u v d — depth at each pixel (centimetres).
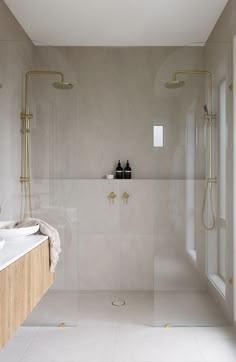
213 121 314
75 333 300
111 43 414
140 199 408
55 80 314
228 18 322
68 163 316
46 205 316
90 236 409
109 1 323
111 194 408
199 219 318
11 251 189
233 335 296
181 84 314
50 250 248
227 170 315
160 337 292
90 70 421
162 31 383
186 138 316
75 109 315
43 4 329
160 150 317
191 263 318
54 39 403
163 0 322
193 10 339
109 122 421
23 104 313
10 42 311
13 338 290
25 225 256
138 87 421
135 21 360
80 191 409
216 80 313
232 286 316
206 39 403
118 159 420
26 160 314
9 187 313
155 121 316
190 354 261
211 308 317
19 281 184
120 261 409
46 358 254
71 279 319
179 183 317
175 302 318
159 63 420
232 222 316
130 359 253
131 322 324
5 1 324
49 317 317
